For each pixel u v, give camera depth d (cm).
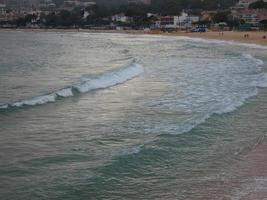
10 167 1381
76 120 2042
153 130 1845
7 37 13075
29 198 1151
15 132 1811
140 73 3822
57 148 1595
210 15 16350
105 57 5544
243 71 3897
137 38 12294
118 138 1727
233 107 2292
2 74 3644
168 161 1455
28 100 2453
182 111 2222
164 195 1188
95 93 2798
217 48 7388
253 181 1284
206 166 1415
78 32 18162
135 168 1382
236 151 1574
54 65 4497
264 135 1786
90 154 1519
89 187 1229
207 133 1802
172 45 8462
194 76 3575
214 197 1170
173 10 18575
